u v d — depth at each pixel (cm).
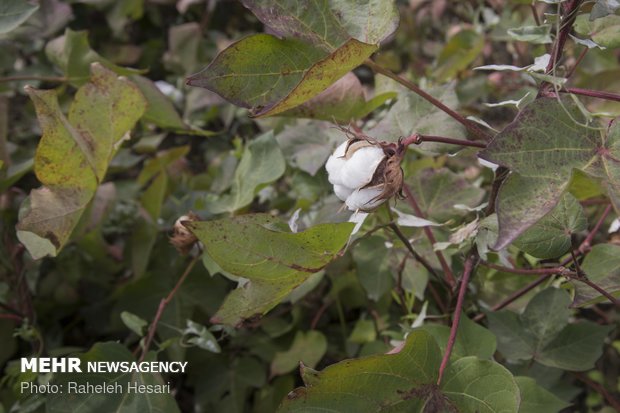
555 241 94
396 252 114
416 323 105
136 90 105
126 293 123
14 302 122
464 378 93
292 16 93
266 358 120
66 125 103
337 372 90
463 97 144
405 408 92
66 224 105
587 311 129
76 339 135
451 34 160
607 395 111
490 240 96
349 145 91
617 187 87
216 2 173
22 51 156
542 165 87
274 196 129
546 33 97
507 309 107
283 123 128
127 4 158
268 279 92
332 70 90
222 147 154
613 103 119
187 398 129
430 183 114
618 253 97
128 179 147
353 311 127
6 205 124
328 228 90
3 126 119
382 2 94
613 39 99
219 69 92
